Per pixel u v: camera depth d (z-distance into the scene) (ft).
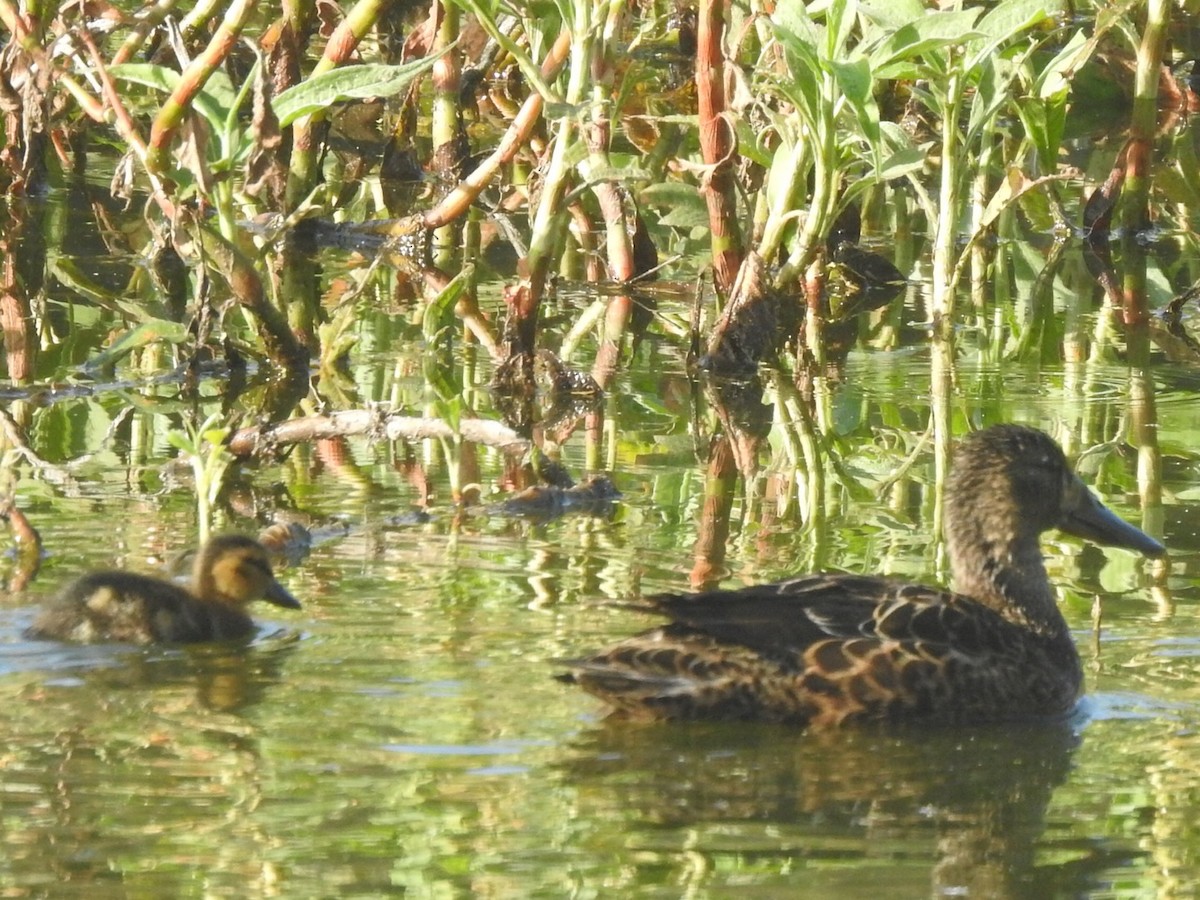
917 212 73.41
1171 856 24.86
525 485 42.39
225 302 51.57
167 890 23.03
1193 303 60.90
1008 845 25.09
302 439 45.85
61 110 66.69
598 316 58.29
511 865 24.12
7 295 57.31
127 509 39.78
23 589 34.47
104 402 48.34
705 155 53.42
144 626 31.81
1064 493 34.27
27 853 23.97
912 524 40.09
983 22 51.11
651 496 42.04
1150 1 66.80
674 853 24.61
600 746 28.37
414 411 47.85
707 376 52.39
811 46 49.88
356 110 79.41
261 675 30.58
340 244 65.10
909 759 28.58
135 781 26.27
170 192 49.21
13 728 28.14
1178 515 40.27
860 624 30.19
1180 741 29.37
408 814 25.46
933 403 49.67
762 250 55.16
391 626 32.96
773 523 40.01
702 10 52.39
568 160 50.03
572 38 50.42
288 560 36.68
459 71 70.28
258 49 47.98
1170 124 82.12
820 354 54.85
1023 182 58.29
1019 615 32.78
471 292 60.29
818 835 25.41
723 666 29.60
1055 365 53.47
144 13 51.49
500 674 30.73
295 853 24.16
